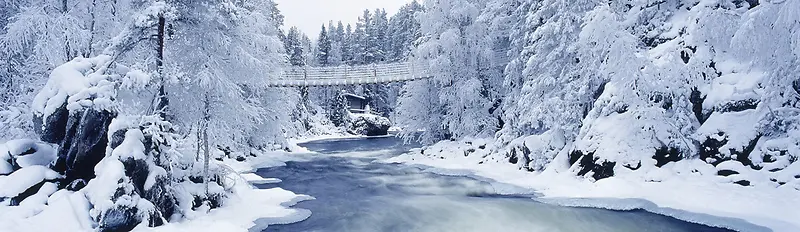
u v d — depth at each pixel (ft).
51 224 24.39
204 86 36.24
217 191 34.76
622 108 48.67
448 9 82.89
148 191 27.71
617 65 46.01
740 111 41.88
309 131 176.35
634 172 42.16
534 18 62.90
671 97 45.37
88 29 45.52
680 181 39.47
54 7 43.06
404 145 118.93
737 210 31.73
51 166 31.40
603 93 50.06
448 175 59.72
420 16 85.71
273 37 70.03
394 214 36.32
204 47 38.73
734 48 39.29
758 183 35.68
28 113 38.65
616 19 48.32
